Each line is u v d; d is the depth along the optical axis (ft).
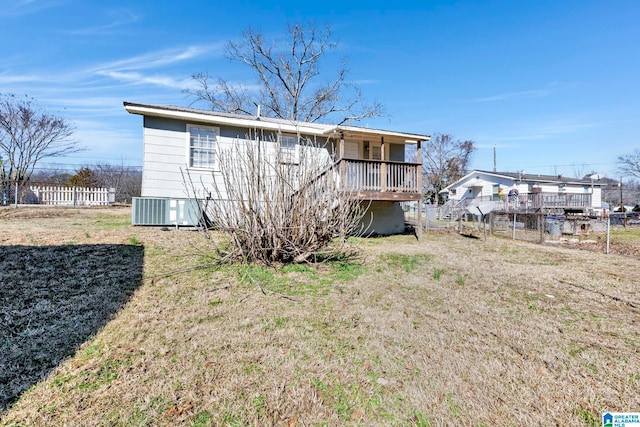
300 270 16.97
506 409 6.72
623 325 11.34
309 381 7.52
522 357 8.92
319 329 10.38
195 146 30.04
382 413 6.51
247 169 16.93
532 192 84.84
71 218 32.48
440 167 119.85
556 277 18.21
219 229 18.43
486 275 18.39
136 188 75.77
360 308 12.34
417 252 25.76
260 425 6.06
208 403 6.61
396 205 40.81
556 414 6.58
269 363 8.21
